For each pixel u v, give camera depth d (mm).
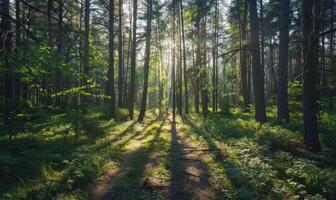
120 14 27188
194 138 14531
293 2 26312
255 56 17609
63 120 15633
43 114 13961
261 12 27375
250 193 6742
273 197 6789
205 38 32438
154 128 19766
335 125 14266
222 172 8555
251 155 10141
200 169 9070
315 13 11195
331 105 22547
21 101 11844
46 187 6930
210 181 7953
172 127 20578
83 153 10281
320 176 7645
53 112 17641
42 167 8266
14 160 8297
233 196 6746
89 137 13789
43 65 11312
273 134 12414
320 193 7141
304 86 11234
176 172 8734
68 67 12062
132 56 25594
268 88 59094
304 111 11211
